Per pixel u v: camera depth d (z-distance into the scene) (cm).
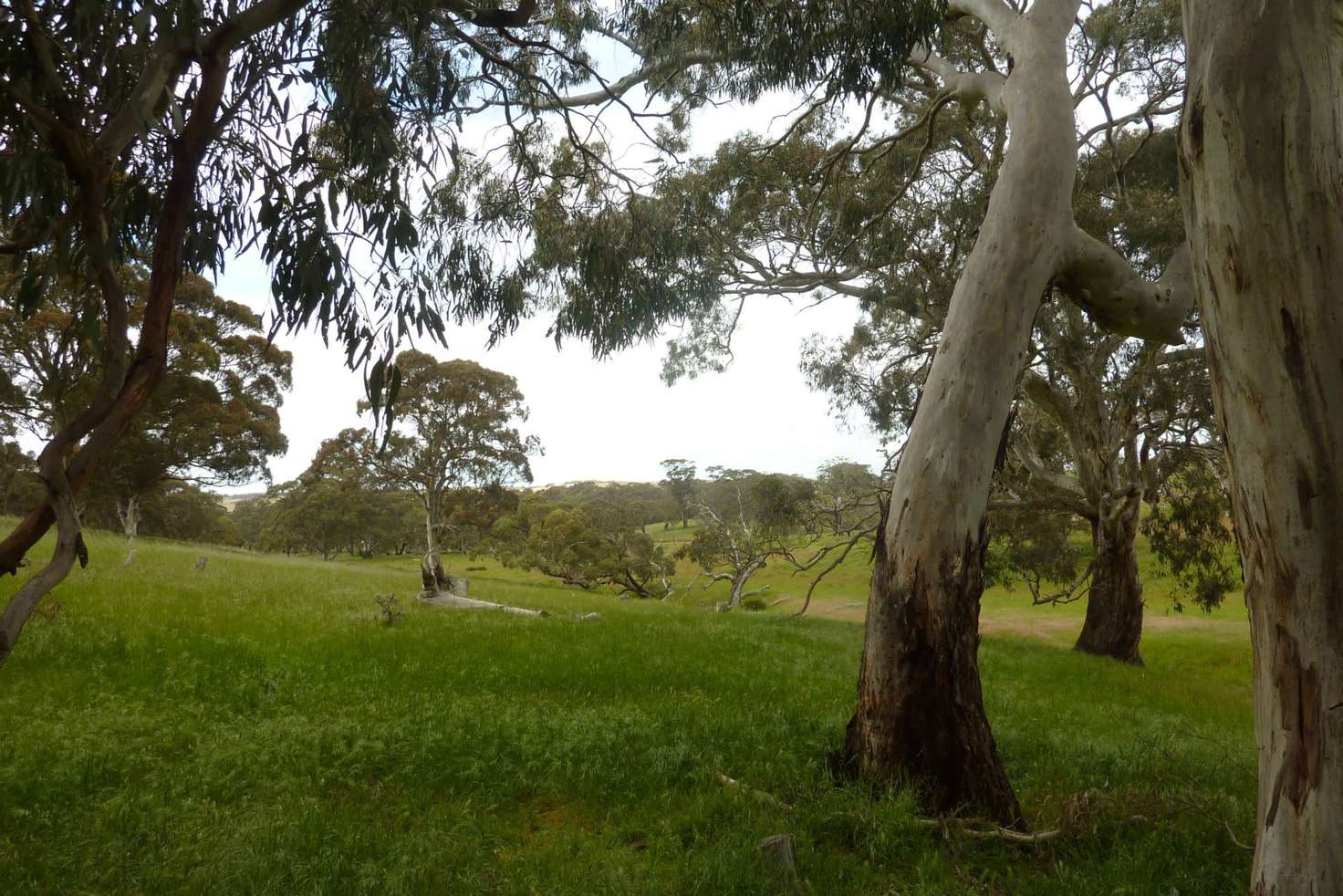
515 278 988
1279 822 329
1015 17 782
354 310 543
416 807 553
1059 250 655
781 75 923
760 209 1659
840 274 1777
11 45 427
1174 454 2045
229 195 580
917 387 1888
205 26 491
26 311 495
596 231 935
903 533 626
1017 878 478
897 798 562
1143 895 440
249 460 3347
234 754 623
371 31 566
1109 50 1537
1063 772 708
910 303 1622
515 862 467
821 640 1677
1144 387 1809
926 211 1564
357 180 577
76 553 383
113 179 538
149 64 442
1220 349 346
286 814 522
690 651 1291
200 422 3055
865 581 4266
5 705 738
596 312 970
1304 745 322
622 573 4141
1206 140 341
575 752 652
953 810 566
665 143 1489
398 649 1145
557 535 4297
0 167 434
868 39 859
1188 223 364
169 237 436
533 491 5884
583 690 939
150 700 806
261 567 2380
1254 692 350
